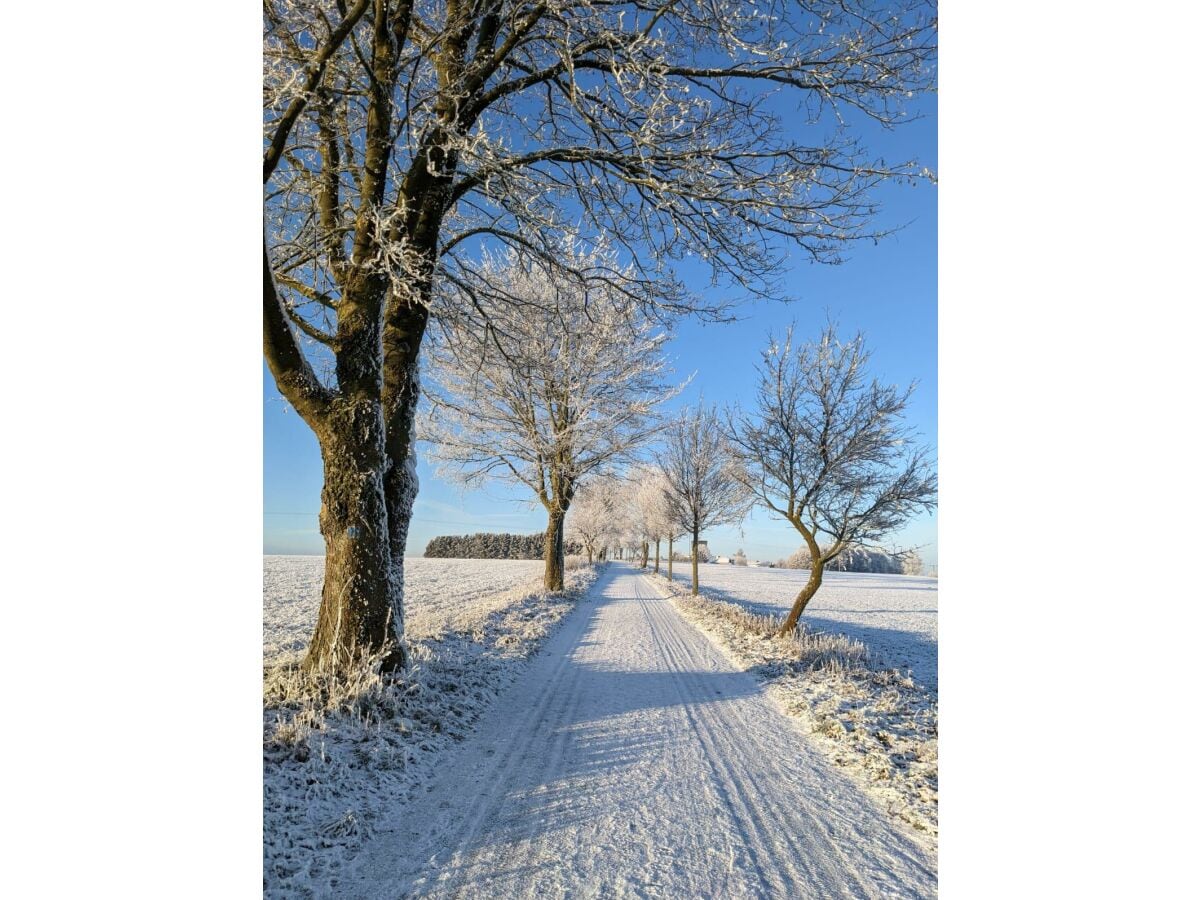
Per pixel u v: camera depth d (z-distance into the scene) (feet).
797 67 18.71
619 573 133.08
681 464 66.18
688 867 10.11
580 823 11.56
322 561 132.87
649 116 17.03
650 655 30.12
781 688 22.67
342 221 22.76
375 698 15.84
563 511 58.75
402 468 20.01
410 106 19.22
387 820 11.37
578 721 18.17
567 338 27.07
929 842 11.18
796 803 12.73
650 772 14.23
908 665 37.76
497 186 18.67
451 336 28.94
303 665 17.80
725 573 154.30
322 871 9.53
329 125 21.30
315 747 12.89
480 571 120.88
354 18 14.30
